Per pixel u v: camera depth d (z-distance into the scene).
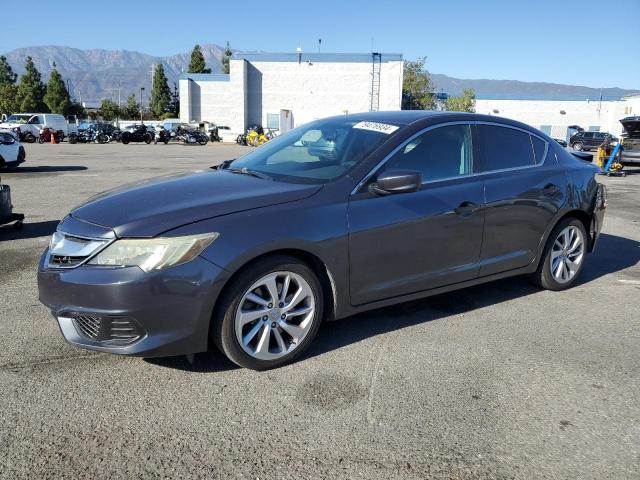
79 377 3.23
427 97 55.78
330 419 2.84
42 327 3.94
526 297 4.82
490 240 4.22
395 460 2.52
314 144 4.08
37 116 36.44
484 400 3.06
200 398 3.01
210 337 3.26
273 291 3.25
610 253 6.67
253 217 3.14
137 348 2.94
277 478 2.38
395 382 3.23
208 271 2.98
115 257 2.93
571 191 4.79
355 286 3.54
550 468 2.49
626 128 17.48
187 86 51.28
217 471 2.42
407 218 3.68
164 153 25.91
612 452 2.62
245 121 46.97
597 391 3.19
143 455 2.52
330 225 3.36
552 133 55.69
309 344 3.46
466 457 2.55
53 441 2.61
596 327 4.17
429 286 3.93
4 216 6.67
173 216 3.04
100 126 37.19
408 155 3.81
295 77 46.72
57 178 13.52
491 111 56.06
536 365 3.50
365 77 45.94
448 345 3.77
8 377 3.21
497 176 4.27
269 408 2.93
